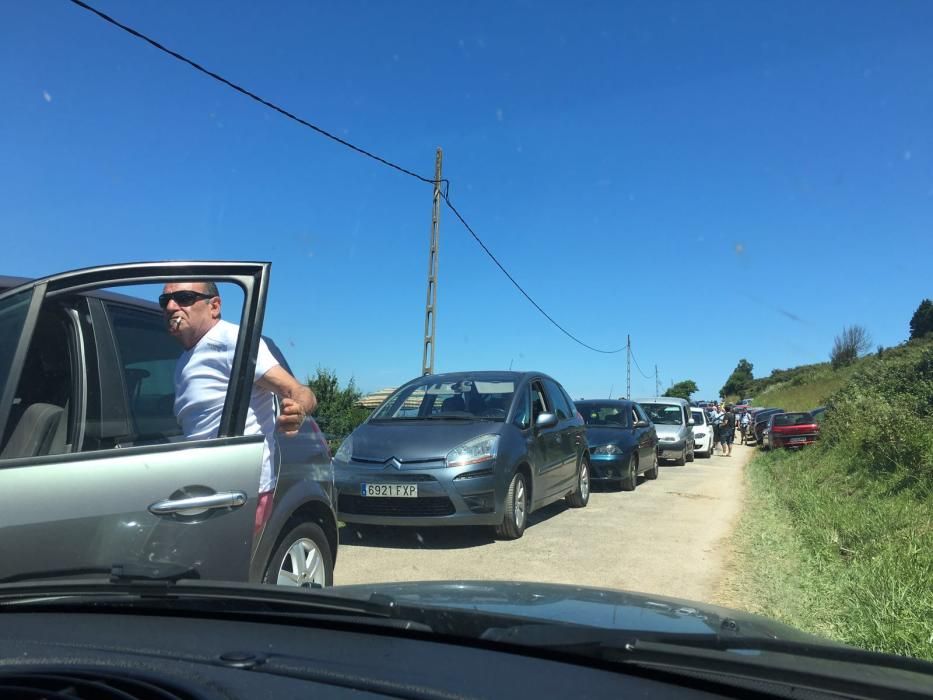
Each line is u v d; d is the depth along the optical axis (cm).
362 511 667
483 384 796
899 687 167
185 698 165
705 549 687
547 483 796
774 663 178
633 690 176
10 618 238
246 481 292
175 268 286
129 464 269
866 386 1898
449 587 277
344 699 166
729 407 2669
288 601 230
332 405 1855
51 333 311
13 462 250
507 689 174
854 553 612
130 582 245
